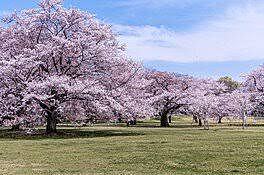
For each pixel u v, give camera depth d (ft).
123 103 141.08
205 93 232.12
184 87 245.04
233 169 60.39
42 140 110.83
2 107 132.77
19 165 66.23
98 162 68.39
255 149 80.53
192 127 197.57
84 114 149.07
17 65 130.00
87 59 139.33
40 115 137.18
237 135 118.93
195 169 61.05
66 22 141.49
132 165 65.10
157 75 241.96
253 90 259.80
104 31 144.36
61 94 133.49
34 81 130.41
